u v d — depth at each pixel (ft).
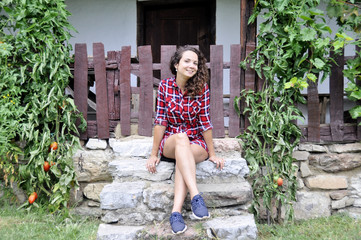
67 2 15.23
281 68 8.84
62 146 9.23
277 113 9.00
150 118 9.71
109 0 15.11
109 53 9.72
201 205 6.63
